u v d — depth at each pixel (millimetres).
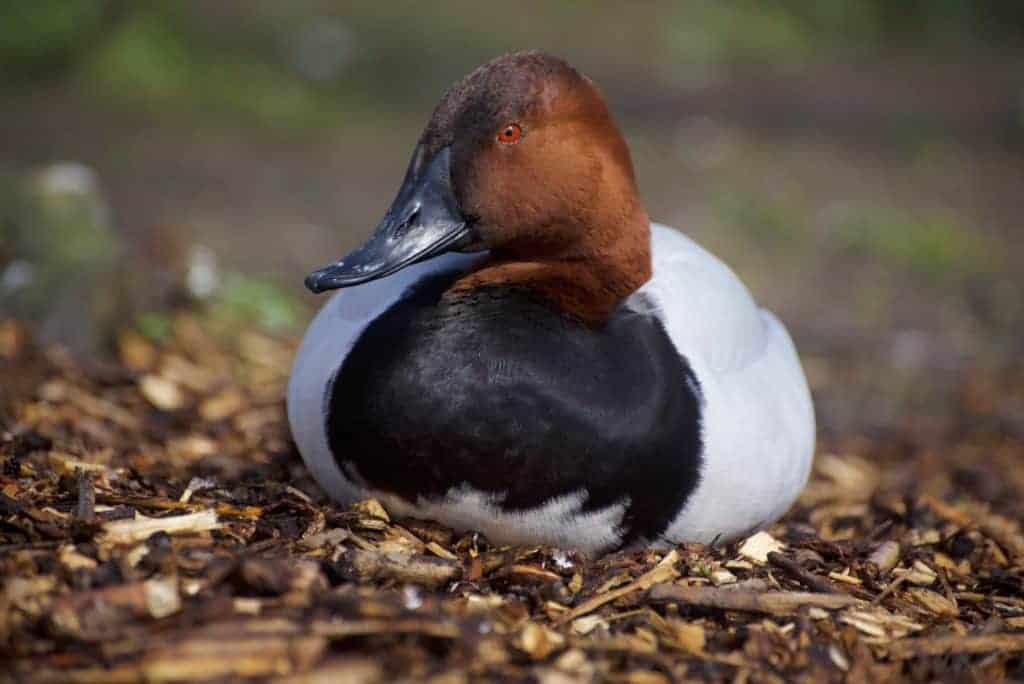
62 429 8016
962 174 20281
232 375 10633
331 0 24266
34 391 8750
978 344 14453
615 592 5898
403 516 6270
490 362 5965
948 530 7953
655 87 22891
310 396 6418
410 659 5016
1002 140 22109
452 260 6688
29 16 19016
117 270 10898
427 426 5930
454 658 5102
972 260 16781
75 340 10312
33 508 6008
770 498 6727
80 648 4938
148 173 16219
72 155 16375
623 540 6262
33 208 10594
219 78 20094
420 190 6281
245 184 16422
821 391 12773
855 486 9625
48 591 5184
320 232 15141
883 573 6781
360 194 16703
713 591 5918
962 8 29250
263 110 19344
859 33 28141
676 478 6203
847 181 19328
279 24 22672
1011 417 12469
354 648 5055
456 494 6020
